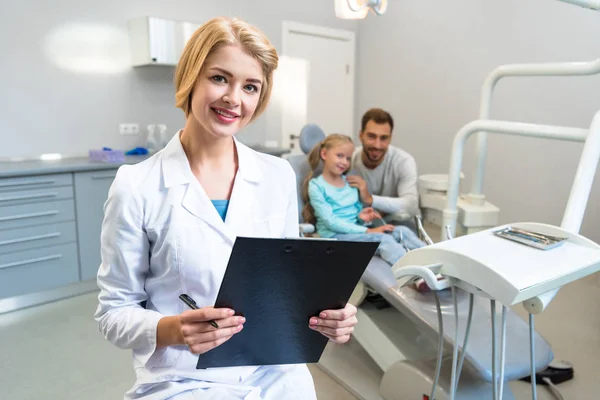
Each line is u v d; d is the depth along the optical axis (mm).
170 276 934
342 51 4973
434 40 4305
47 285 2773
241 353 906
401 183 2566
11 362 2115
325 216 2254
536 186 3656
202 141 974
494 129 1613
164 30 3375
